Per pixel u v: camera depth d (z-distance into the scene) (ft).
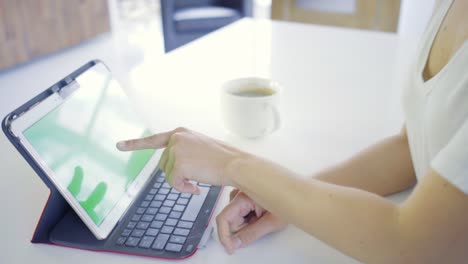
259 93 2.89
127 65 11.48
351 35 4.96
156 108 3.29
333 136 2.88
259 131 2.79
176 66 4.17
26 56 11.53
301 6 7.15
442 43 1.98
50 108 1.90
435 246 1.47
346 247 1.64
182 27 10.80
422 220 1.47
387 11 6.82
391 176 2.33
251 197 1.85
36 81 10.55
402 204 1.60
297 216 1.71
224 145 1.97
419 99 1.98
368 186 2.32
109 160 2.11
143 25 14.89
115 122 2.31
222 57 4.38
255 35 5.03
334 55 4.38
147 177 2.30
